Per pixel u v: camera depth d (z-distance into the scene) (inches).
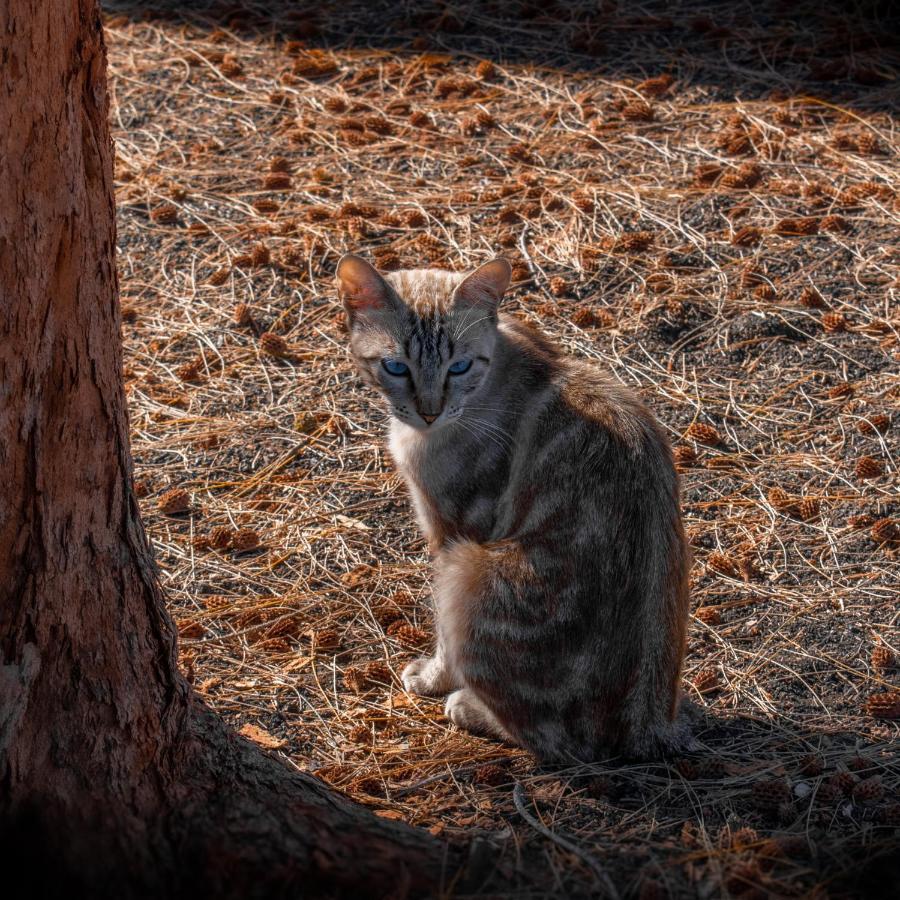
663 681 228.7
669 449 240.5
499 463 250.1
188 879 180.5
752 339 367.6
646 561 225.5
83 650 181.8
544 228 416.5
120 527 184.5
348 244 414.0
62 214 164.2
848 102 472.1
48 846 176.4
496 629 233.1
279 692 258.2
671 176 438.0
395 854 186.5
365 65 522.0
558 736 234.2
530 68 509.7
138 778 188.2
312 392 359.9
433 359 248.7
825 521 303.0
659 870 189.2
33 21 152.4
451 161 456.8
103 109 171.5
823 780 223.5
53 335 167.2
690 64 503.8
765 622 273.6
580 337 370.0
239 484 326.6
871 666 258.7
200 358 374.9
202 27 562.6
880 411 337.4
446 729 250.1
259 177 456.4
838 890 188.5
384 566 297.0
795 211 414.6
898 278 382.9
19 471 167.5
